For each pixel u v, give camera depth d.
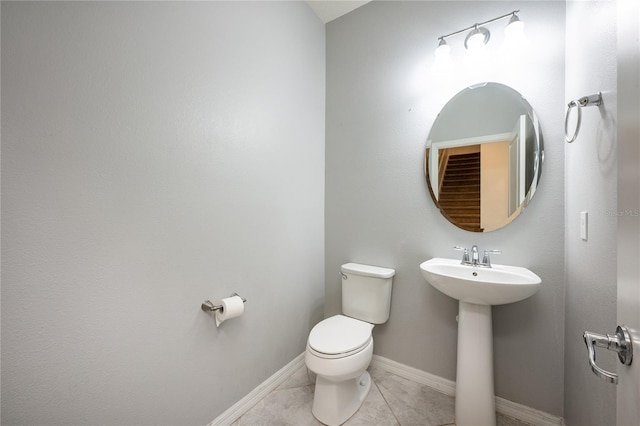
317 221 2.05
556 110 1.32
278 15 1.67
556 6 1.31
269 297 1.62
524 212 1.39
